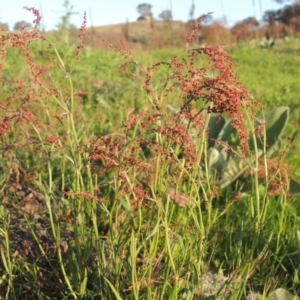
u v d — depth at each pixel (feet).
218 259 10.32
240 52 56.24
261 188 12.75
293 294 9.33
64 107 8.24
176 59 7.83
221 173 12.87
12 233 9.99
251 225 9.06
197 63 27.55
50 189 8.34
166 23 82.43
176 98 19.71
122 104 21.02
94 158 7.60
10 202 11.19
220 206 12.38
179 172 8.48
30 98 8.29
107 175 11.34
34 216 10.32
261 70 43.93
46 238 9.97
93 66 32.27
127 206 7.57
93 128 16.40
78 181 8.27
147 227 8.10
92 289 8.74
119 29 99.66
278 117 14.10
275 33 83.10
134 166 8.05
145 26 102.01
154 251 8.10
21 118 8.46
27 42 7.90
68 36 36.35
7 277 8.93
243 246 10.08
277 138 13.76
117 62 36.09
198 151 8.52
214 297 8.07
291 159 14.83
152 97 8.45
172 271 7.97
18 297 8.70
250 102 7.72
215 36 65.31
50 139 8.36
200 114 7.84
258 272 9.80
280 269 9.99
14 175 12.34
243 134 7.27
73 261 8.36
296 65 48.75
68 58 31.94
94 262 8.55
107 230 10.46
